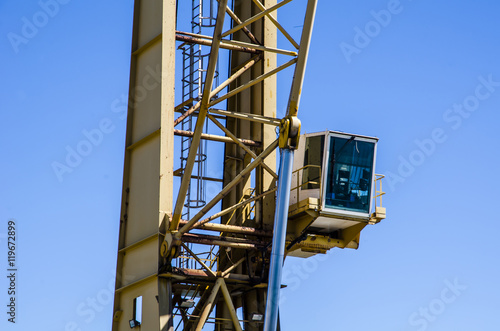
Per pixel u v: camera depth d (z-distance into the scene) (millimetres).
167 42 29719
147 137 29500
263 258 29672
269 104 32219
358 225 30422
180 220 28234
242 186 33031
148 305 28016
